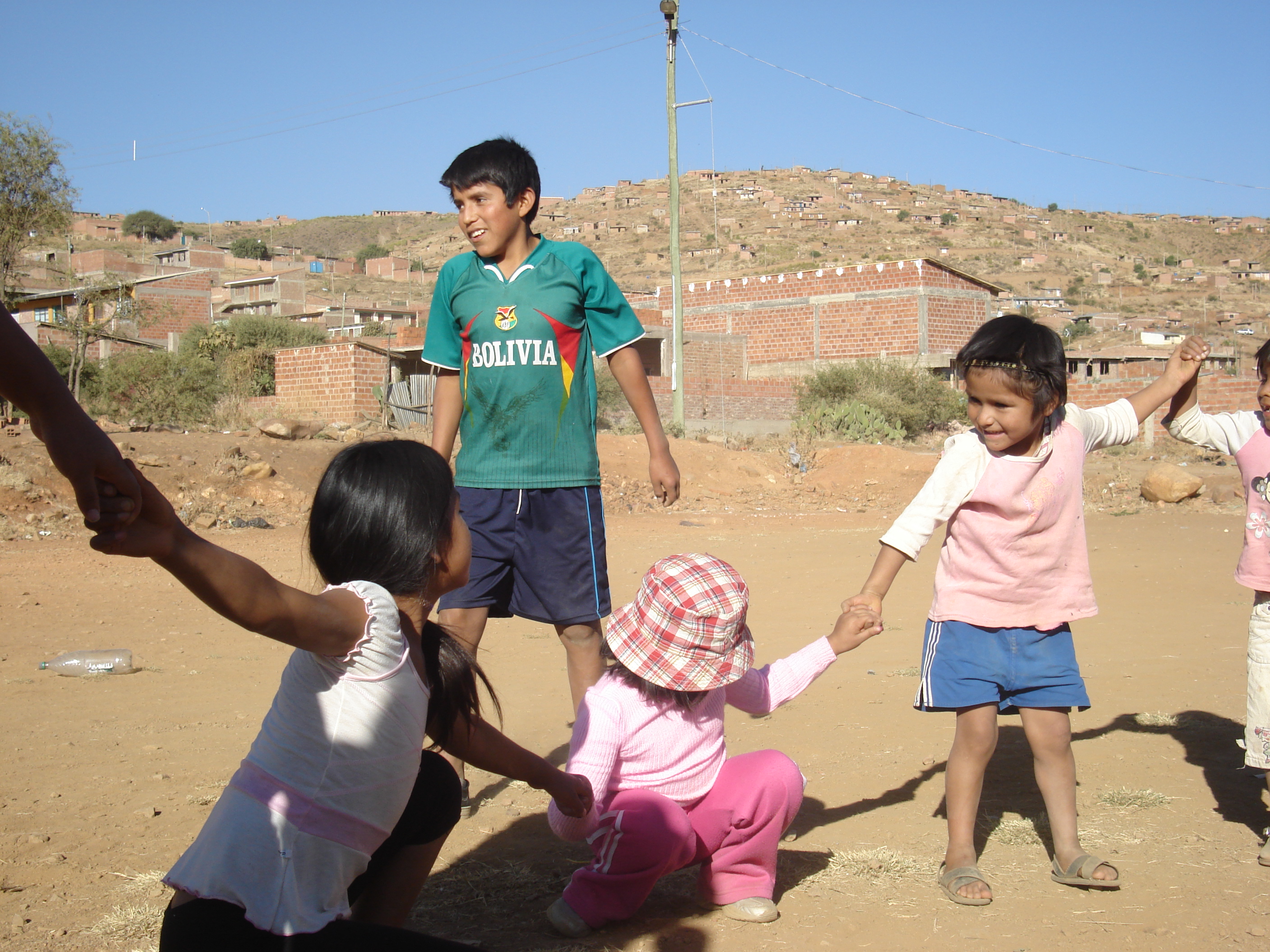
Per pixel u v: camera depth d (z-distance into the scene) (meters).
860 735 4.97
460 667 2.22
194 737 5.02
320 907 1.93
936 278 41.41
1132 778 4.21
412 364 31.31
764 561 12.06
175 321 55.22
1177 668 6.17
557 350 3.75
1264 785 4.11
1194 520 15.14
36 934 2.85
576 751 2.82
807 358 43.94
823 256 131.50
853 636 3.14
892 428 31.30
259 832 1.90
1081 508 3.22
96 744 4.87
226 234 171.12
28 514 13.61
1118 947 2.73
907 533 3.16
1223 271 146.38
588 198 177.50
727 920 2.92
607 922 2.87
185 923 1.88
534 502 3.77
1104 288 128.62
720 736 2.99
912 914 2.95
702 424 35.59
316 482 16.56
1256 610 3.57
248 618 1.71
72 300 40.22
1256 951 2.69
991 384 3.02
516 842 3.63
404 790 2.06
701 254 132.25
